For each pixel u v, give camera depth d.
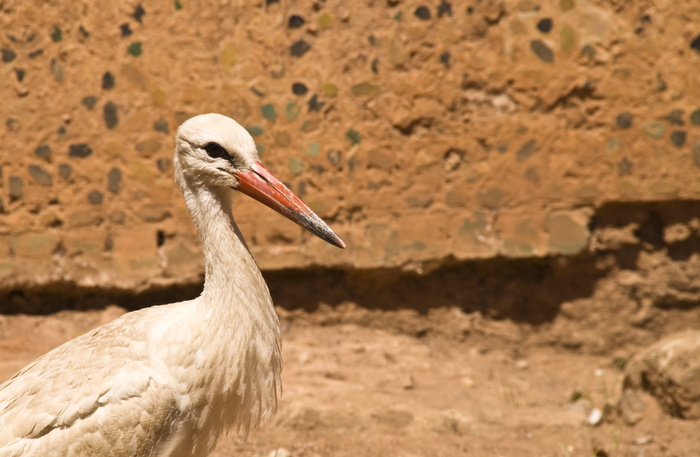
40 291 12.84
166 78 12.34
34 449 6.07
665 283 11.99
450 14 11.90
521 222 11.98
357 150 12.14
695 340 10.14
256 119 12.23
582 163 11.80
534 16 11.74
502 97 11.92
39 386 6.29
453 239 12.11
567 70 11.71
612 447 9.37
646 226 12.00
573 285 12.21
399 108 12.05
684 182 11.59
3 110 12.62
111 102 12.47
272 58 12.16
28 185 12.66
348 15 12.05
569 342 12.27
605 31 11.59
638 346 12.09
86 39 12.45
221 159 6.61
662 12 11.48
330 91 12.13
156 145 12.44
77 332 12.52
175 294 12.75
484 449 9.41
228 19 12.21
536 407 10.59
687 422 9.83
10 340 12.15
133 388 6.17
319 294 12.66
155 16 12.30
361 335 12.53
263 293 6.63
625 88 11.62
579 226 11.85
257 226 12.39
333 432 9.68
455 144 12.03
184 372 6.31
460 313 12.46
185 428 6.39
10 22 12.54
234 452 9.26
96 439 6.11
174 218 12.53
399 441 9.55
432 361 11.95
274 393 6.80
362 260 12.25
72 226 12.65
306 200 12.25
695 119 11.52
